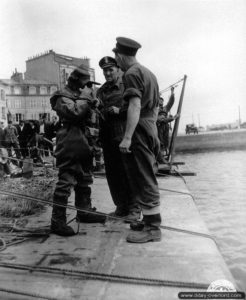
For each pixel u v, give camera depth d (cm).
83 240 445
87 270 350
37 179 1043
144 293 302
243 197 1174
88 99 481
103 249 410
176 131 1210
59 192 470
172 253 391
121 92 555
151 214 436
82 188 526
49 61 5988
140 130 434
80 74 481
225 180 1623
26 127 1789
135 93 420
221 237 741
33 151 1529
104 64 552
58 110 475
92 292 304
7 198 701
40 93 6056
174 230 448
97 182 955
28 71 6291
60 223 466
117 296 297
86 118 488
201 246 411
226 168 2405
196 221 513
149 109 442
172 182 920
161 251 398
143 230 439
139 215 539
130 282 319
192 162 3272
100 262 371
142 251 400
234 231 776
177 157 4162
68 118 473
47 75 6072
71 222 535
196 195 1253
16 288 313
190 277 329
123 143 422
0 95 5619
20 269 350
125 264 364
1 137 1627
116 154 541
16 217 581
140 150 434
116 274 339
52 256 390
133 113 419
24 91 6059
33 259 382
